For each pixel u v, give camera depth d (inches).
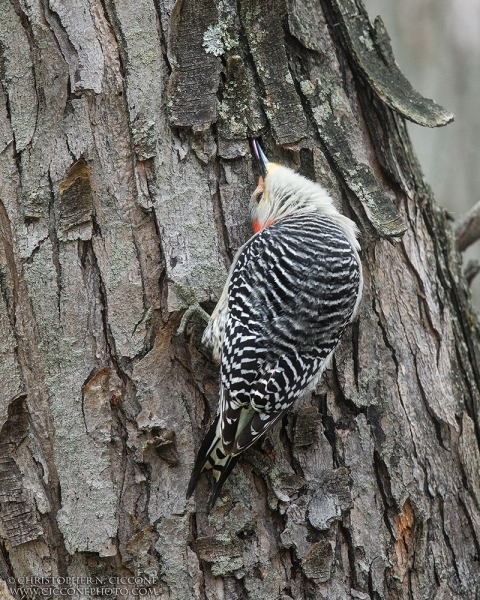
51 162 317.7
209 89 328.8
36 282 313.7
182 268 321.4
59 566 306.5
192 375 321.7
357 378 342.0
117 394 312.0
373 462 336.5
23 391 309.9
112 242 317.7
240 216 337.4
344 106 357.4
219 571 308.8
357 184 350.3
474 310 416.5
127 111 322.7
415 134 754.2
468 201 733.9
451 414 358.6
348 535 327.0
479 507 357.4
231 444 302.8
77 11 321.1
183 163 328.2
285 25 347.3
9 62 319.6
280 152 350.3
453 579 342.3
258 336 315.6
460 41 751.7
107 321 314.5
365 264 353.4
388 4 758.5
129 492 309.0
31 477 307.6
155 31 326.6
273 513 321.7
